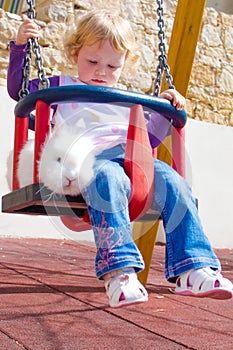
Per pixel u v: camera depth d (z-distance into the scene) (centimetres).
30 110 255
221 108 804
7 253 475
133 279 228
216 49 804
